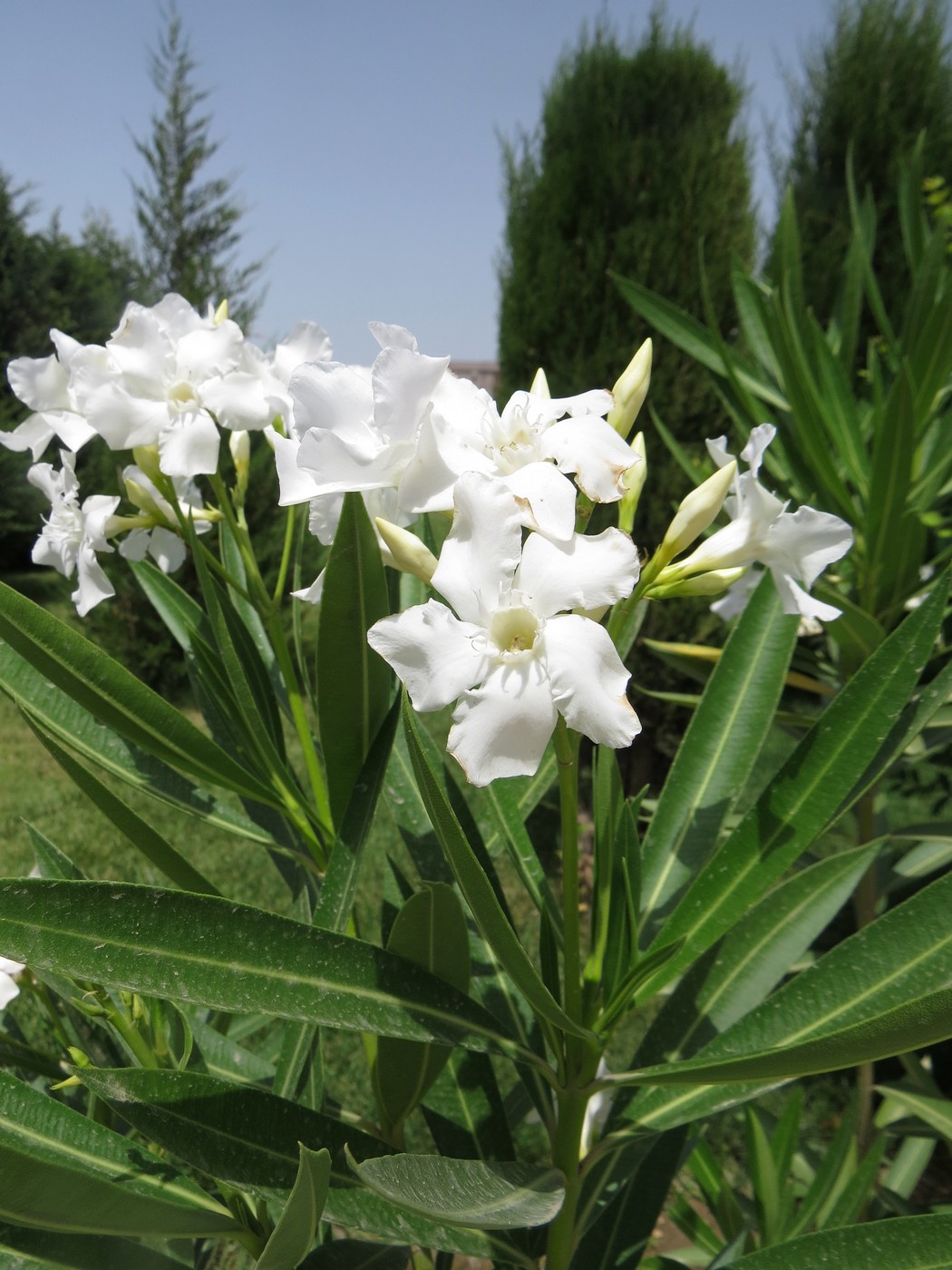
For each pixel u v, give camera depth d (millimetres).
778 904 256
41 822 1092
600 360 982
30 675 254
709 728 268
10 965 227
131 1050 212
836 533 206
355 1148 199
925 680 459
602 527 962
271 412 245
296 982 186
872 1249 196
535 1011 187
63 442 265
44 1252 177
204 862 1013
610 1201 271
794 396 420
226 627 230
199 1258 240
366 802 221
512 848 244
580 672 170
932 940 201
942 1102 394
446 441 185
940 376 426
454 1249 203
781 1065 174
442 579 178
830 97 1067
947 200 870
